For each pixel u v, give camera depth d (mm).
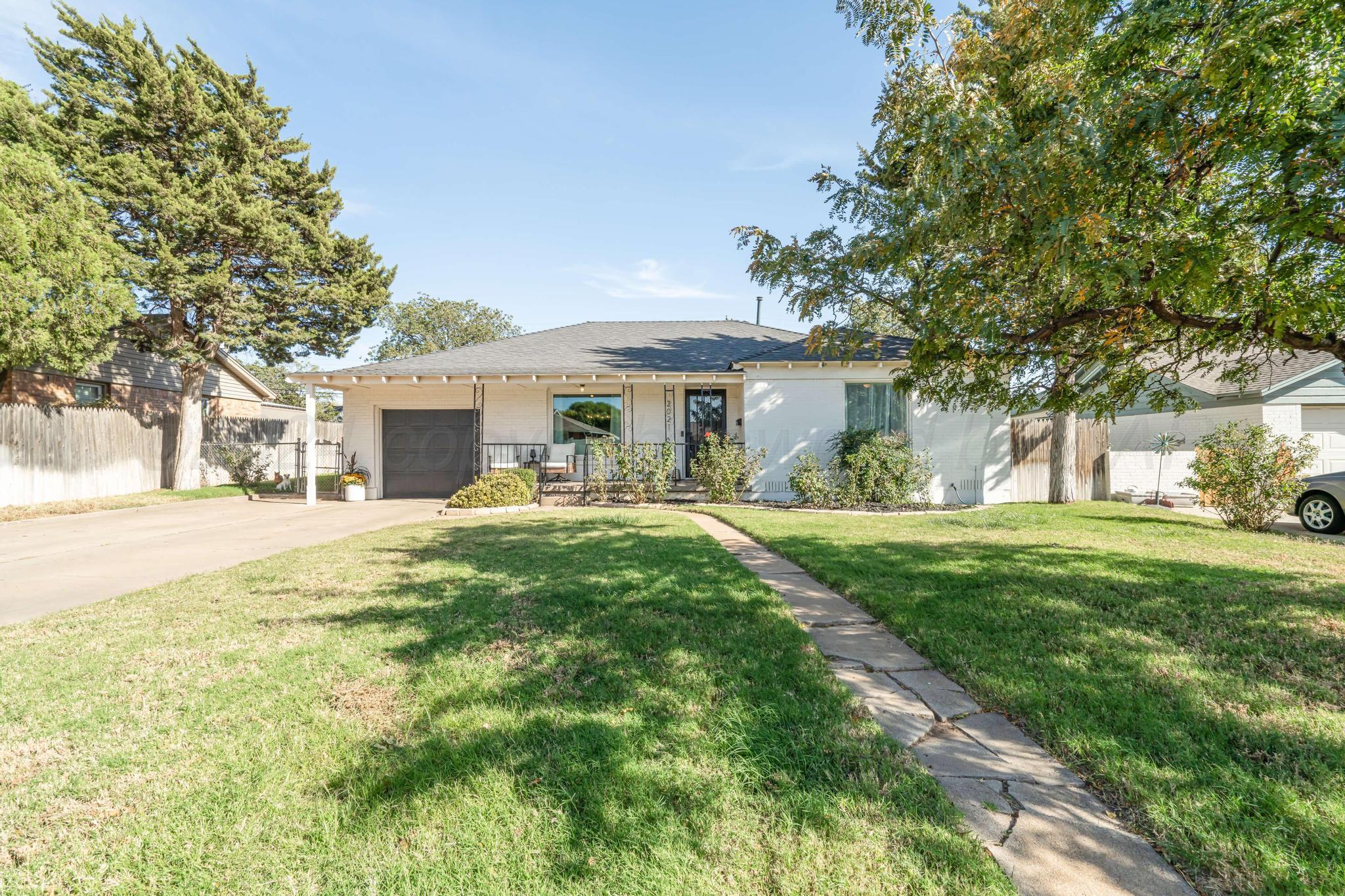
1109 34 3580
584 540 7461
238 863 1877
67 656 3625
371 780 2270
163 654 3650
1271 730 2578
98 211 13250
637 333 16719
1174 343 4508
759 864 1818
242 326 15984
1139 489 13719
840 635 4023
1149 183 3480
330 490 17203
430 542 7645
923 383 5539
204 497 14891
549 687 3061
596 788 2184
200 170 14703
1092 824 2037
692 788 2182
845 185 5445
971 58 5152
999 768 2395
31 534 9141
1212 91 3014
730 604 4520
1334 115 2537
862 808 2072
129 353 18203
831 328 5473
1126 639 3709
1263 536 7863
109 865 1870
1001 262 4035
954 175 3393
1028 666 3309
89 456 13812
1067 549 6660
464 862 1854
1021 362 4746
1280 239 3033
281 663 3463
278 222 15852
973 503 12391
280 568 6129
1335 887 1700
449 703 2889
